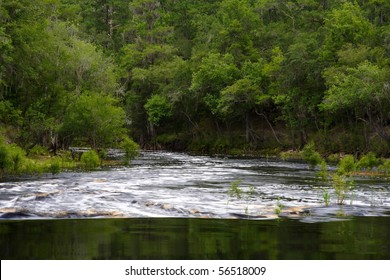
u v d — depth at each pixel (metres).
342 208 17.36
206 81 67.56
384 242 11.84
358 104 46.72
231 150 66.81
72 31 53.12
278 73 57.72
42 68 41.16
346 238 12.32
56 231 13.15
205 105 72.50
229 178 29.17
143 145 81.50
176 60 76.88
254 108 67.88
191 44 85.62
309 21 66.88
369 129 50.78
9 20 38.41
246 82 62.91
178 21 91.81
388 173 31.45
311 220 15.09
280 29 71.25
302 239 12.18
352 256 10.42
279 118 60.62
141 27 90.62
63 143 47.75
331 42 54.34
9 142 41.62
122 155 55.47
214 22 77.88
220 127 73.62
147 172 33.91
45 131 45.53
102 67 52.22
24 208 16.66
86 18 99.06
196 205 17.73
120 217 15.46
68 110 44.06
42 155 43.28
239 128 70.88
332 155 50.69
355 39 52.66
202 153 67.62
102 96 46.81
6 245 11.42
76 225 14.07
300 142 58.12
